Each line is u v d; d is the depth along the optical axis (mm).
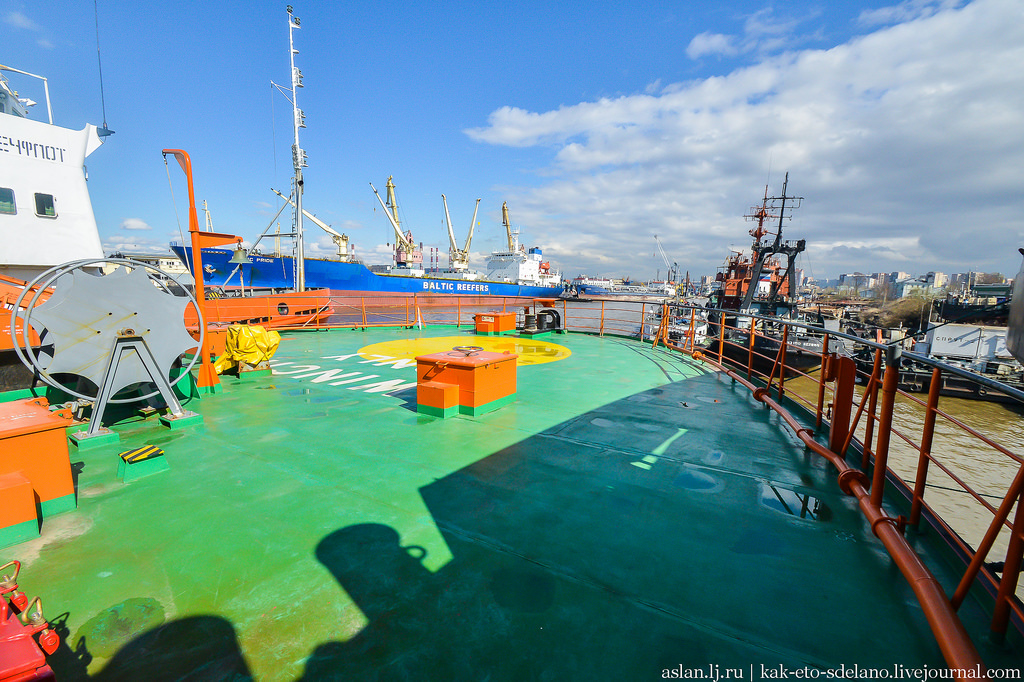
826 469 3971
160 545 2686
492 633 2027
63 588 2287
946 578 2490
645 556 2635
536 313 15227
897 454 19688
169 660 1862
